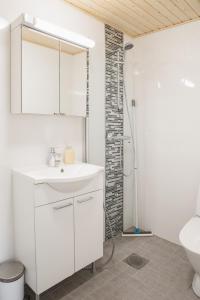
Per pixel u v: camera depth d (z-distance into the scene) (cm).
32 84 160
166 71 229
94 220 177
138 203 265
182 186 227
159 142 240
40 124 179
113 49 230
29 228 147
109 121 233
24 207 151
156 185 247
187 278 183
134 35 248
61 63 180
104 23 219
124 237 247
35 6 168
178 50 220
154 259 208
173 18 209
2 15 152
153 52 238
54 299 161
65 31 168
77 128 206
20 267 154
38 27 155
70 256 162
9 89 160
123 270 192
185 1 181
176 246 230
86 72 200
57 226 152
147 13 201
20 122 167
